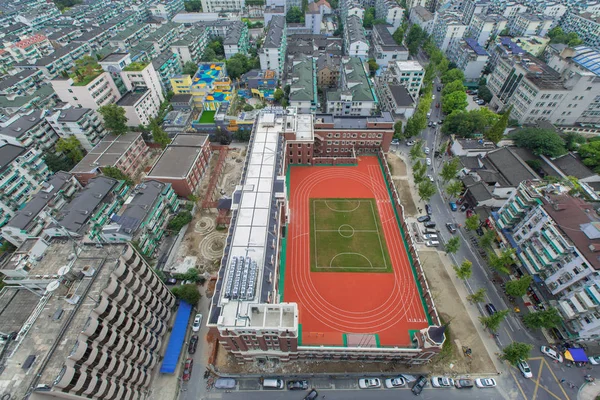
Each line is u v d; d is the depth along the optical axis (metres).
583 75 118.56
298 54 183.38
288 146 114.00
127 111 129.12
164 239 94.19
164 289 72.81
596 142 108.56
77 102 125.62
